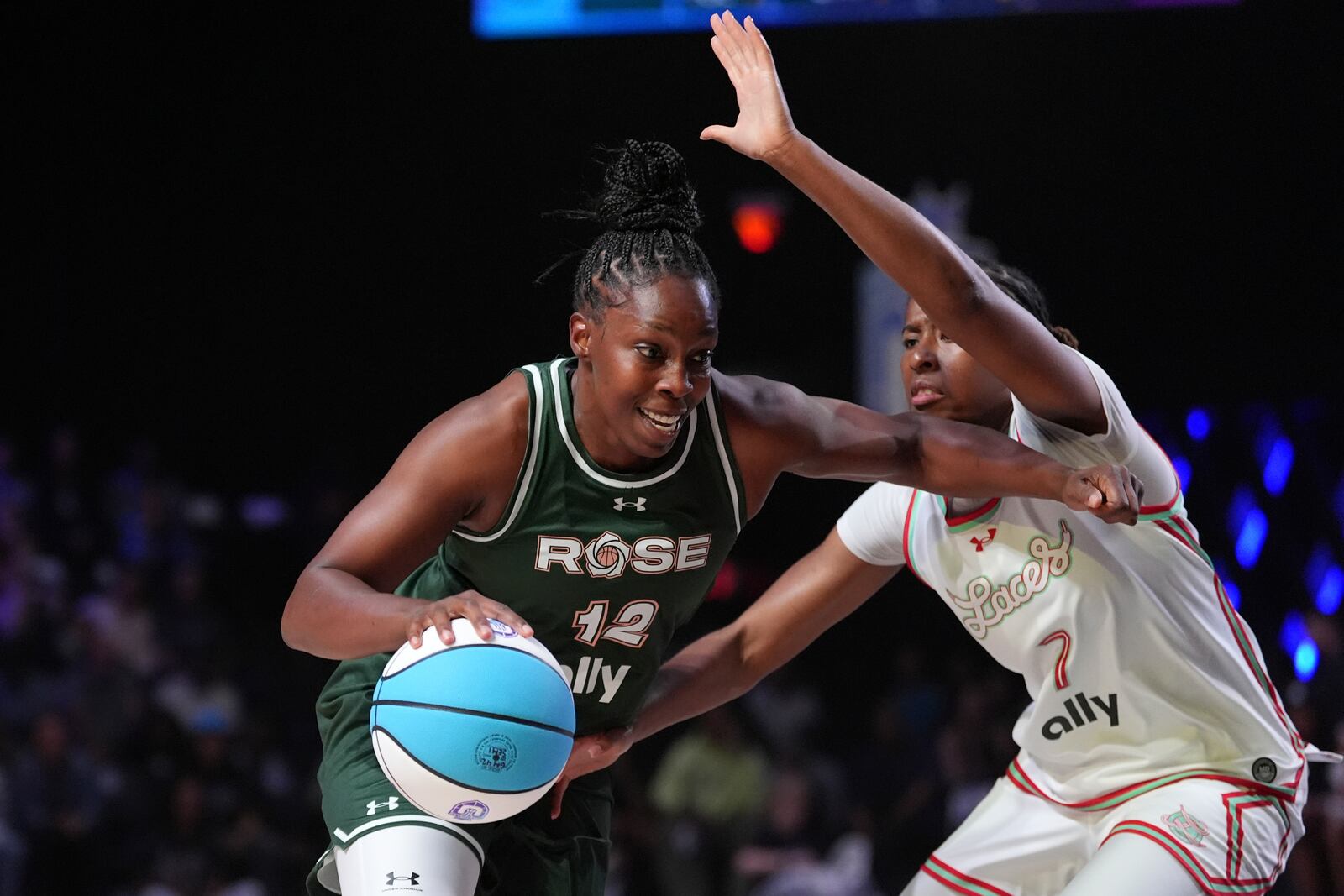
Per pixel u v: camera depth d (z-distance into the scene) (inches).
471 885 127.6
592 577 127.0
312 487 512.4
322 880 139.5
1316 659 305.0
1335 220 545.3
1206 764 136.3
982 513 138.2
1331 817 269.7
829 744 496.4
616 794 382.0
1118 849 129.7
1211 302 558.9
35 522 449.7
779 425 127.3
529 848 138.2
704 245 590.6
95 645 398.6
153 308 574.6
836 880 350.6
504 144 581.3
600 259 119.9
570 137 580.4
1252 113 548.7
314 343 585.3
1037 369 126.1
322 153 576.7
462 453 121.6
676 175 119.8
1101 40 553.9
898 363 437.4
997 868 147.6
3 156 552.1
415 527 121.0
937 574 145.0
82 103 556.4
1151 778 137.6
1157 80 554.9
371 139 577.3
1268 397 499.8
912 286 122.3
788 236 587.2
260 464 574.6
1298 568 464.8
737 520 129.1
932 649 516.1
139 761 380.5
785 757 381.4
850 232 122.2
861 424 131.3
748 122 122.4
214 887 363.6
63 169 559.8
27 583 411.5
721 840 361.1
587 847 143.2
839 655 523.2
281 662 439.5
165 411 572.1
